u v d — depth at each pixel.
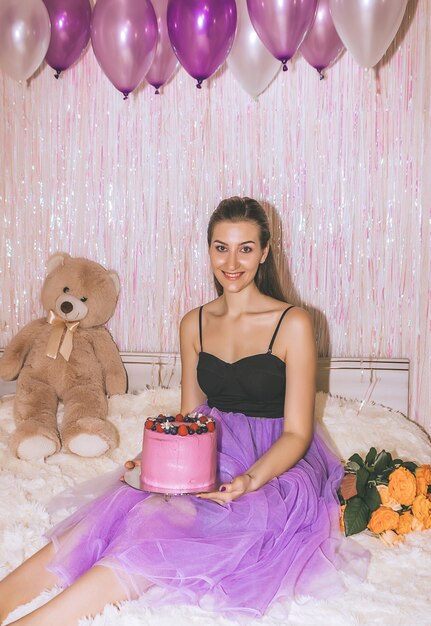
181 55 2.29
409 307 2.69
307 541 1.80
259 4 2.17
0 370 2.64
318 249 2.72
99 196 2.80
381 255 2.70
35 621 1.54
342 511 2.04
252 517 1.78
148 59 2.36
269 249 2.20
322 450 2.16
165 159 2.76
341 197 2.69
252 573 1.71
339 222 2.70
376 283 2.71
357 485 2.07
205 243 2.77
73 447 2.36
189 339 2.24
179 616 1.57
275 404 2.11
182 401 2.27
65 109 2.78
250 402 2.11
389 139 2.65
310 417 2.04
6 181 2.83
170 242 2.79
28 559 1.76
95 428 2.37
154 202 2.78
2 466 2.28
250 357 2.08
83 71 2.75
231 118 2.71
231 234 2.06
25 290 2.87
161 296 2.81
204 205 2.76
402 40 2.60
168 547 1.68
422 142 2.62
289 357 2.07
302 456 2.01
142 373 2.79
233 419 2.06
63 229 2.83
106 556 1.65
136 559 1.64
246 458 1.99
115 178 2.79
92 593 1.59
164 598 1.64
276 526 1.81
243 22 2.37
